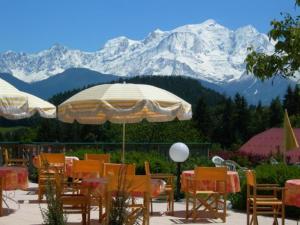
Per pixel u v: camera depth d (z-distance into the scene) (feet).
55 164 40.70
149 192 25.25
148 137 93.66
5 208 35.17
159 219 32.01
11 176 31.94
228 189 32.58
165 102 32.09
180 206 38.19
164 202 40.29
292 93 179.73
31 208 35.27
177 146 40.78
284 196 26.53
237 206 36.78
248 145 119.55
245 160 78.18
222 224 30.35
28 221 30.07
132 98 31.22
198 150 61.93
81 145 58.65
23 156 56.44
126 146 60.23
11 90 32.30
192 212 32.99
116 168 30.89
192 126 98.43
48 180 24.08
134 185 24.98
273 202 27.09
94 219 30.91
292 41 22.84
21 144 56.95
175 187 42.32
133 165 29.81
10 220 30.37
